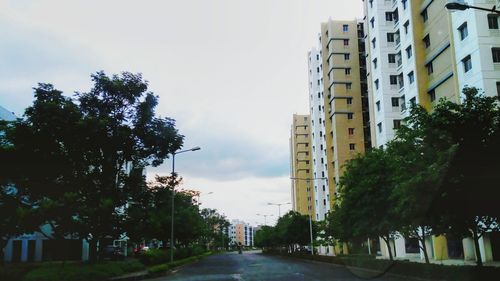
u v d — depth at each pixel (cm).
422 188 1705
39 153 2355
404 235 2502
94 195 2553
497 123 1675
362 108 8094
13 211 2445
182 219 5022
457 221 1788
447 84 4400
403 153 1939
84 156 2528
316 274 2845
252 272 3195
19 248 4928
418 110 1875
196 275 2984
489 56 3619
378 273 2747
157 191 2798
